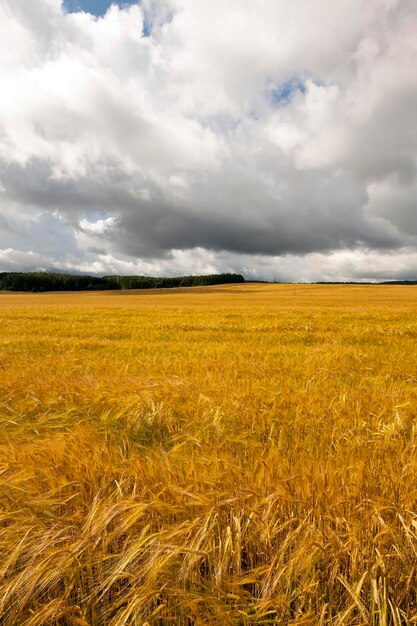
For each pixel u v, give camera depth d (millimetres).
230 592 2002
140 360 8758
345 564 2176
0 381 6281
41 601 2000
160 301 66062
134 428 4410
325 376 6676
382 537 2209
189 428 4418
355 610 2008
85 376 6754
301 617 1789
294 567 2033
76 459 3137
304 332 14766
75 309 32781
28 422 4516
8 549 2148
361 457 3275
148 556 2168
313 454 3465
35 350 10414
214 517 2330
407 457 3217
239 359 8633
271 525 2316
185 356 9430
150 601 1886
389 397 5191
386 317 20734
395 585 2066
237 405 4781
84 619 1901
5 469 2879
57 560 2000
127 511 2383
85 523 2311
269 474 2875
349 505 2504
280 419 4469
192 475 2930
